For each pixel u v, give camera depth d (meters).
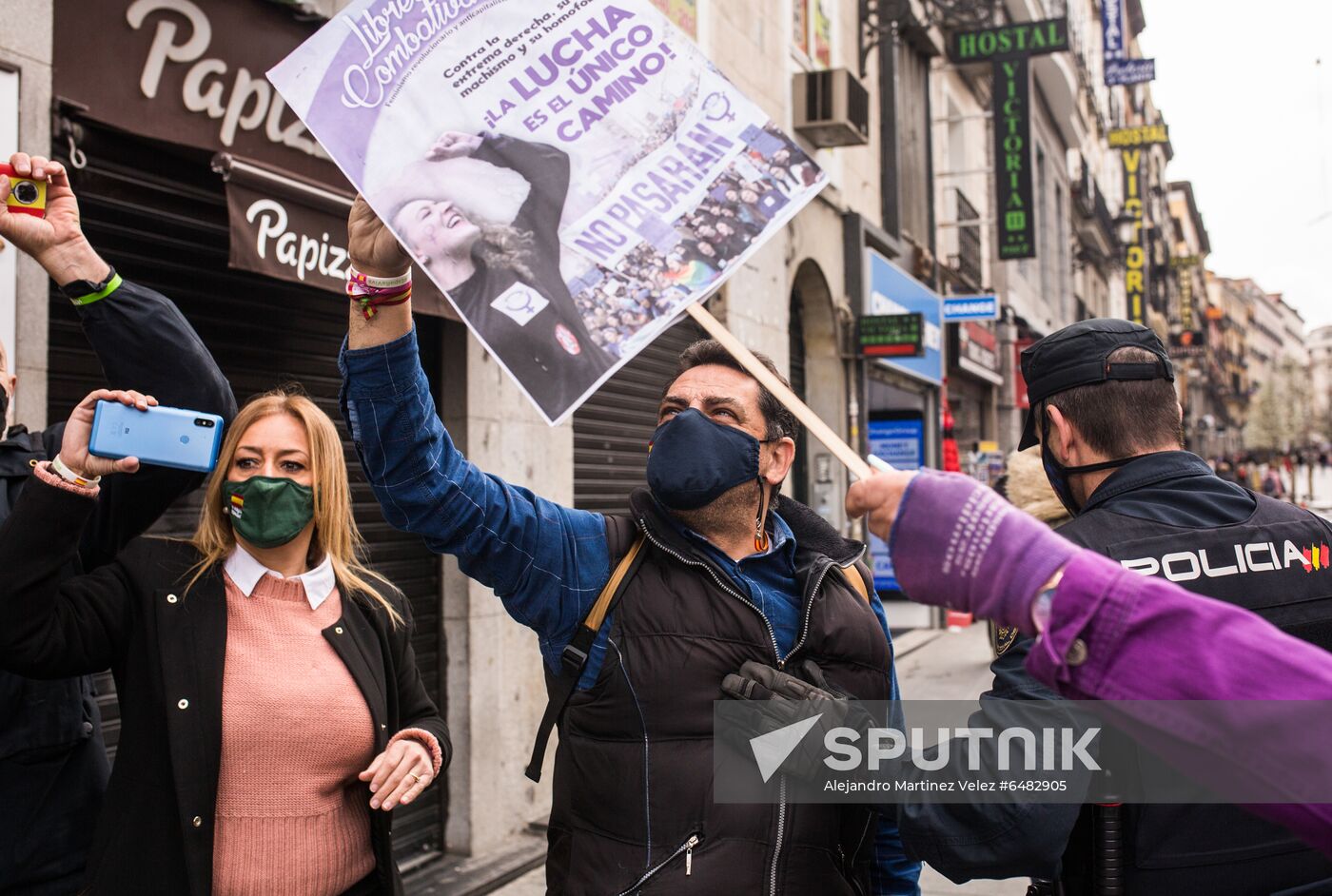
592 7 1.69
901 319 9.48
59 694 1.79
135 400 1.66
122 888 1.74
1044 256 20.77
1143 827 1.30
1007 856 1.21
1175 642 0.90
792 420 1.75
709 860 1.45
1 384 1.80
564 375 1.58
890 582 11.17
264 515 1.94
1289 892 1.30
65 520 1.64
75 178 3.08
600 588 1.58
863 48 10.65
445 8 1.64
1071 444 1.52
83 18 3.01
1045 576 0.94
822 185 1.70
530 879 4.27
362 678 2.00
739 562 1.64
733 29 7.36
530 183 1.63
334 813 1.93
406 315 1.55
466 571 1.61
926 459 12.23
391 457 1.53
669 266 1.63
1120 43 27.94
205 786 1.77
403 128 1.59
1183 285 46.41
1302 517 1.42
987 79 16.09
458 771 4.50
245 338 3.74
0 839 1.71
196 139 3.34
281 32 3.64
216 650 1.86
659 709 1.51
